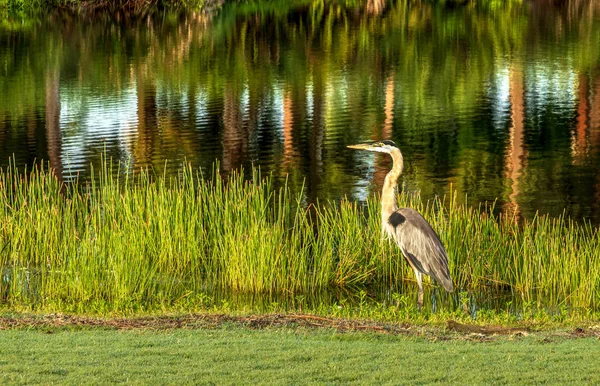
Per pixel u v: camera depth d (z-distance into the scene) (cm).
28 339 1033
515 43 5034
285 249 1634
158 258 1688
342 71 4284
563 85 3838
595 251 1545
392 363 945
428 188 2345
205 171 2527
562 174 2489
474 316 1377
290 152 2778
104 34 5450
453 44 5053
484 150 2808
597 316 1351
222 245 1675
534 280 1600
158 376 884
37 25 5775
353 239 1714
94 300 1412
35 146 2838
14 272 1583
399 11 6694
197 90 3825
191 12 6456
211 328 1122
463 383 876
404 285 1666
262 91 3806
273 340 1043
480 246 1683
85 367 909
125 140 2911
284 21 6116
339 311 1355
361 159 2683
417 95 3697
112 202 1745
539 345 1047
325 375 896
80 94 3731
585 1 7025
